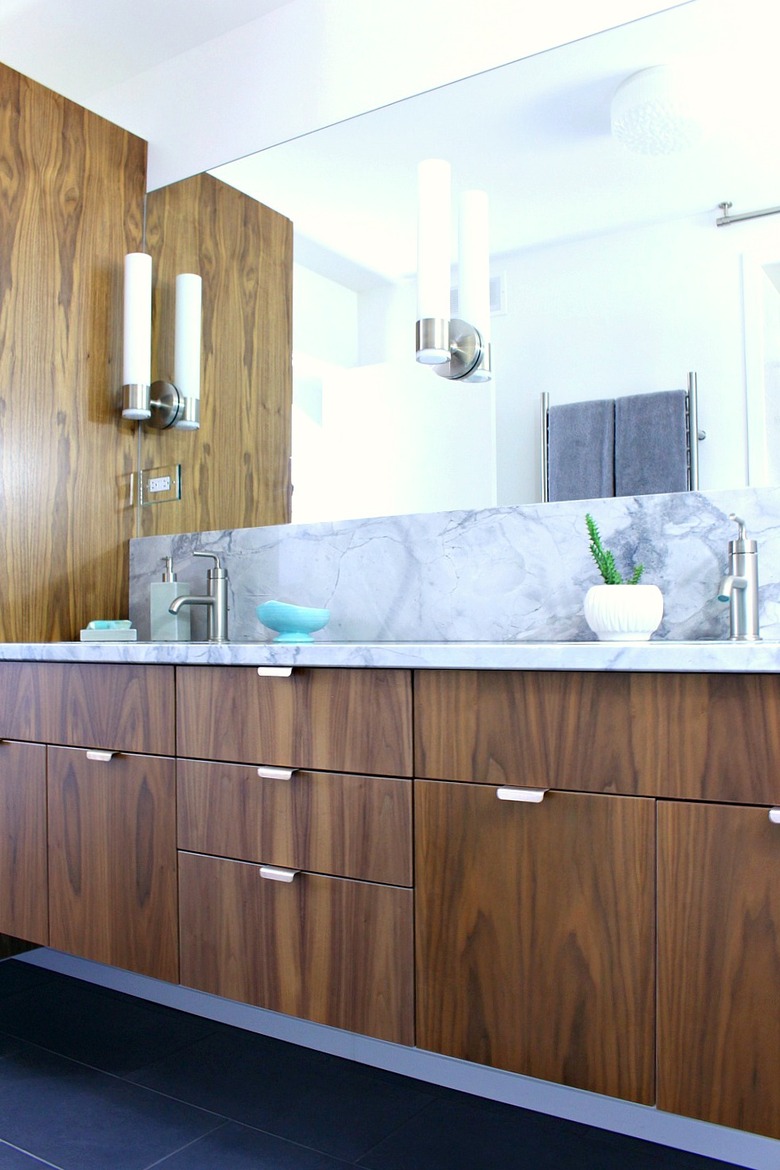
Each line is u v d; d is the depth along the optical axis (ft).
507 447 6.39
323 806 4.53
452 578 6.45
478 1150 4.88
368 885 4.37
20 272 7.60
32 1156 4.83
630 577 5.76
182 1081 5.71
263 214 7.72
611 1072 3.70
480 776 4.05
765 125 5.65
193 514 8.08
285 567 7.30
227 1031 6.52
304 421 7.38
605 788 3.75
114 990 7.38
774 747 3.42
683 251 5.85
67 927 5.63
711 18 5.84
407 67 6.97
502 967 3.97
